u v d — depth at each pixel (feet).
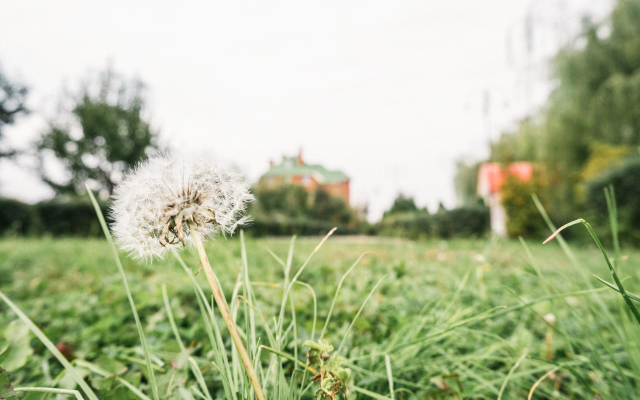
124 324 7.18
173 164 2.80
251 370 2.32
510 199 54.44
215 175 2.86
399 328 6.10
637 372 4.08
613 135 45.68
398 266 11.77
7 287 10.76
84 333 5.91
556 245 38.04
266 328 3.45
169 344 5.13
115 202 2.74
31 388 2.68
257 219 62.39
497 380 4.25
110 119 92.53
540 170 55.01
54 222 49.67
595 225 35.12
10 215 43.88
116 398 3.67
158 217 2.58
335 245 31.83
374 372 4.55
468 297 8.85
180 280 10.32
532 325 7.03
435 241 36.55
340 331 6.08
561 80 51.60
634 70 45.57
